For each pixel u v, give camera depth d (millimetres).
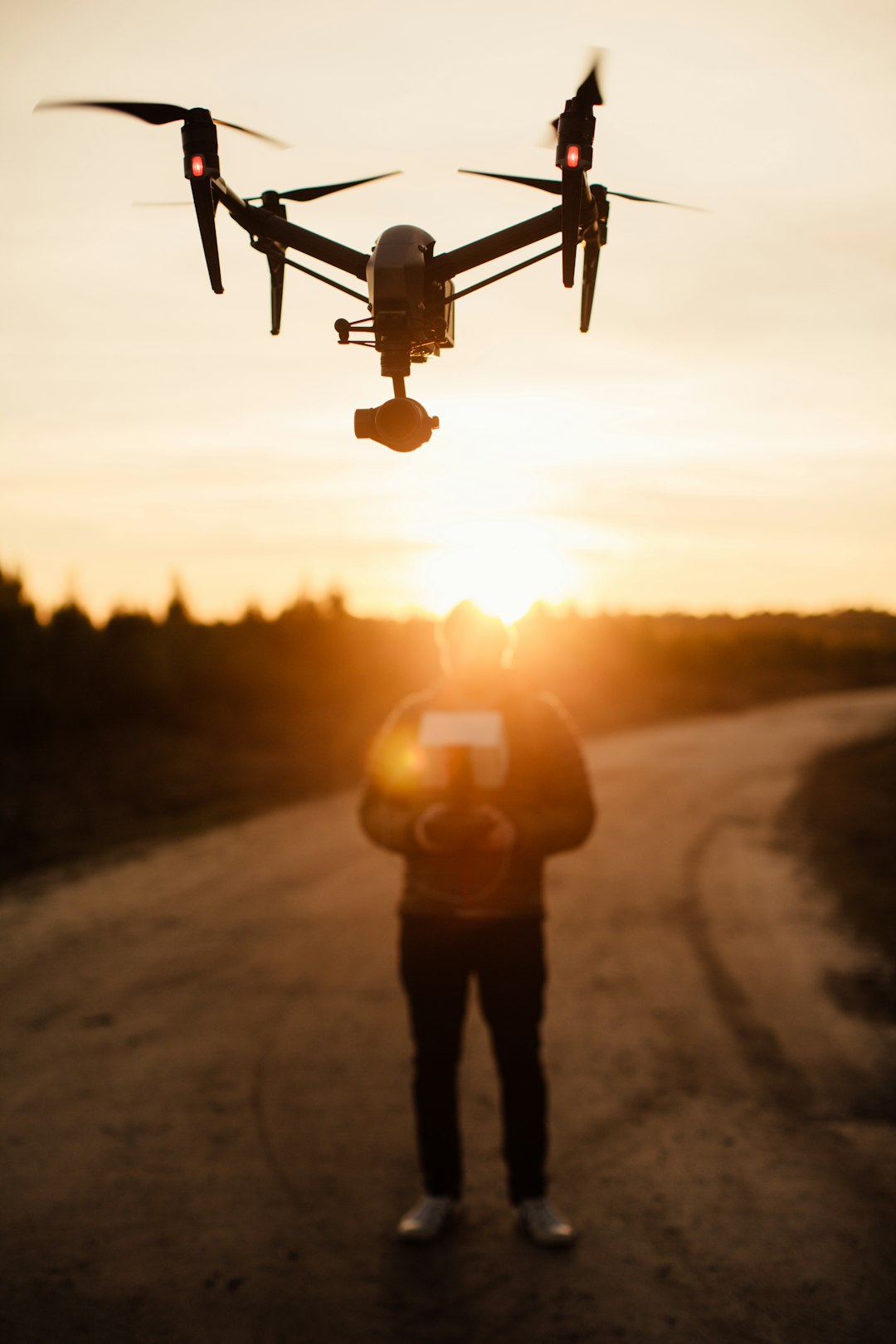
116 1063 4875
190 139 1757
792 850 11172
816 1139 4094
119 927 7547
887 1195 3619
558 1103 4469
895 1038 5355
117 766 15211
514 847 3160
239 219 1894
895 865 10141
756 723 30188
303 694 22422
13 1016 5543
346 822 12430
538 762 3287
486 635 3324
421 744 3232
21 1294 3000
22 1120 4230
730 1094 4574
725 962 6797
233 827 11969
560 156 1688
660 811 13758
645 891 8977
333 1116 4293
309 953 6836
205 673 20891
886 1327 2852
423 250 1800
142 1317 2896
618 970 6586
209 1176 3760
